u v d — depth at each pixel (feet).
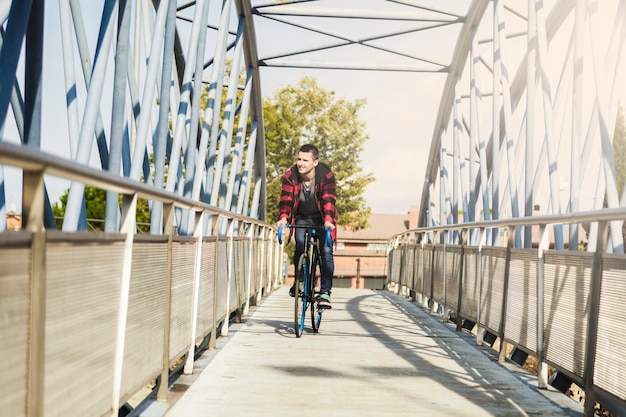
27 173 6.24
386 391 14.53
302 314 22.66
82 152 14.76
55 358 6.90
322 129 107.55
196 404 12.89
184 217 24.88
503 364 18.11
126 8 17.61
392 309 33.99
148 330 10.85
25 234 6.08
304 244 22.56
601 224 11.75
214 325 18.35
